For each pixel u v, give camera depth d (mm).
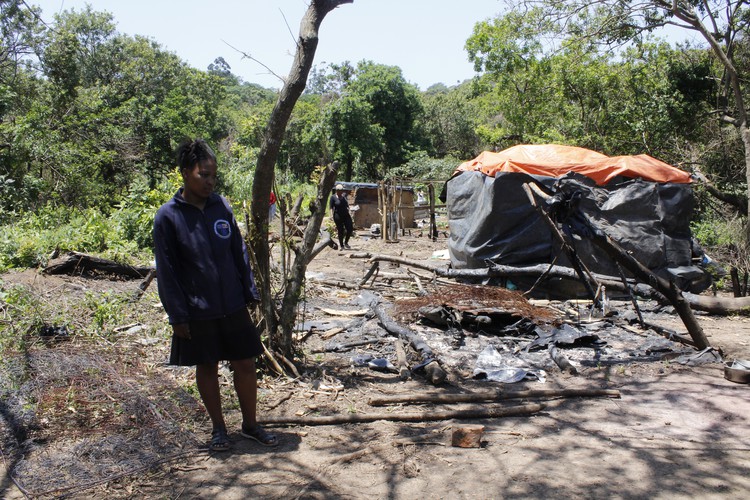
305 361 5406
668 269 9023
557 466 3500
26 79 22297
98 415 3932
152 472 3359
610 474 3402
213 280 3490
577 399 4703
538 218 9062
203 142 3506
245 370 3684
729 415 4355
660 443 3846
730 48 14289
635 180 9148
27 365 4512
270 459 3539
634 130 17828
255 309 4906
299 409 4328
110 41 38500
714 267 9930
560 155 9547
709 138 16703
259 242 4836
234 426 3988
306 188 27219
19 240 10391
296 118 39094
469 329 6766
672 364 5652
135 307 7004
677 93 16500
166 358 5254
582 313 7719
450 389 4883
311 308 8016
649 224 9062
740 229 12555
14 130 17594
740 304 6902
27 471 3277
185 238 3457
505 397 4645
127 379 4438
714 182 15398
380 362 5430
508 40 20656
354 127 39969
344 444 3777
